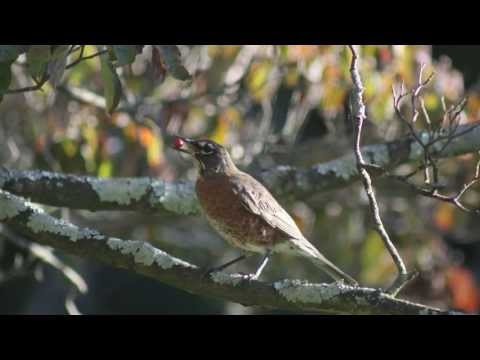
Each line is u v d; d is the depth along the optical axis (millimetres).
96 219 15469
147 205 10688
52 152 13141
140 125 13016
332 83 12289
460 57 17828
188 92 13617
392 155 11219
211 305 19328
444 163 15055
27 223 8367
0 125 13977
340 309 7785
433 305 15695
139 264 8281
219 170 10195
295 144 14719
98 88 13867
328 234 15648
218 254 16453
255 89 13188
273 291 8008
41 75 8508
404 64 12141
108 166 13062
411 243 15695
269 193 10281
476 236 17719
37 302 17531
